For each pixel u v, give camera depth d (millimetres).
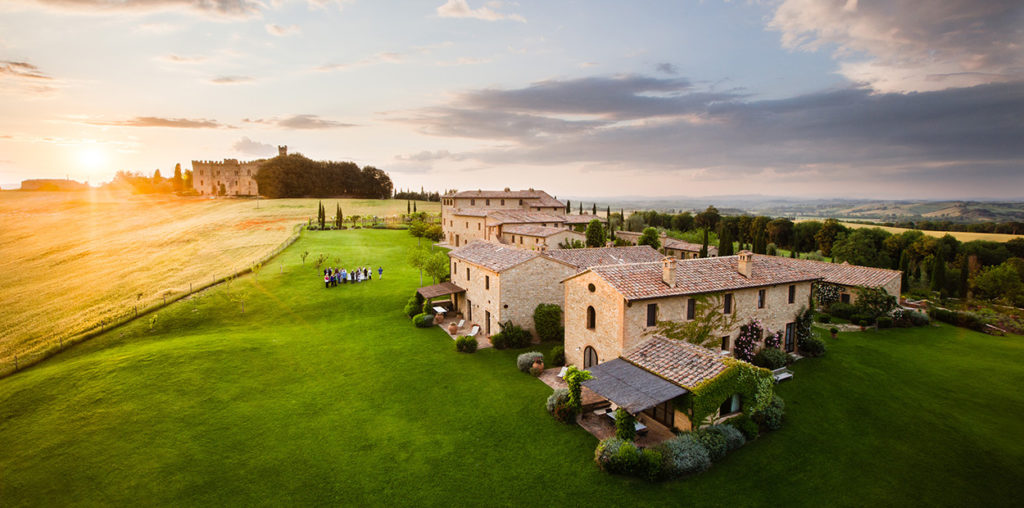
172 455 23516
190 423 26406
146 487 21266
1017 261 71438
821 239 109125
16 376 33906
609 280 29344
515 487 21125
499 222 78375
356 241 84250
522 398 29406
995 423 26812
